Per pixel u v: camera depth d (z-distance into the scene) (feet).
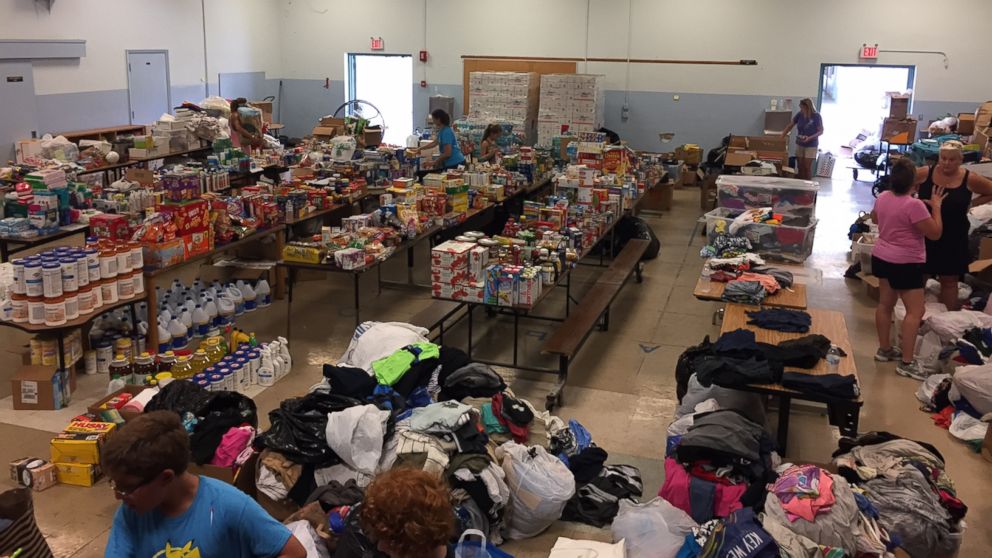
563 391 18.10
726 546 10.28
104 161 32.48
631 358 20.53
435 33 53.47
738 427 12.63
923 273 19.42
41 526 12.54
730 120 49.85
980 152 33.83
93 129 41.32
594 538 12.35
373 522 6.55
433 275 17.97
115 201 21.36
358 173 28.02
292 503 12.16
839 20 46.70
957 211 20.13
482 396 14.39
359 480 11.95
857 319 23.63
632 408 17.54
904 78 51.01
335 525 10.44
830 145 53.72
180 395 13.71
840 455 13.67
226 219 20.63
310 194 24.54
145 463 6.04
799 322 16.16
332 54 55.52
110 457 6.07
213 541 6.48
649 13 49.70
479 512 11.74
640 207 40.52
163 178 19.47
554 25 51.39
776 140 41.22
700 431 12.57
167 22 45.93
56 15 38.75
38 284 16.02
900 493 11.77
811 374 13.79
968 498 14.01
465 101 53.11
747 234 23.77
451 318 22.97
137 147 32.60
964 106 45.75
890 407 17.65
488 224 29.45
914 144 37.96
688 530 11.38
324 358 19.84
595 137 38.17
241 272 23.53
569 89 47.24
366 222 21.33
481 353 20.68
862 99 52.39
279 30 55.98
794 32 47.57
